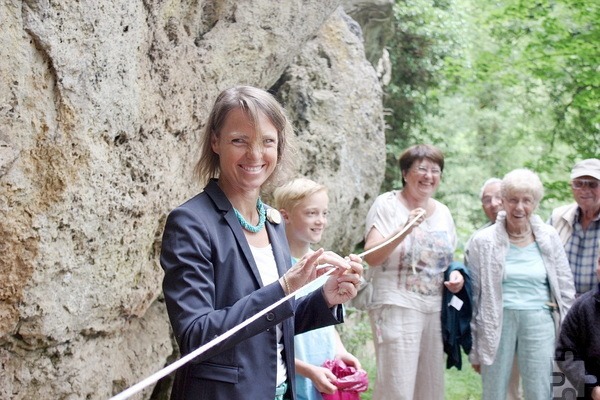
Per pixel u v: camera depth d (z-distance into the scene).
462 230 13.93
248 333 2.32
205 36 4.78
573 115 12.09
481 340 5.36
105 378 3.71
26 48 2.89
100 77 3.24
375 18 9.62
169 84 3.94
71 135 3.09
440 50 11.68
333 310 2.69
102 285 3.45
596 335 4.21
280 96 6.62
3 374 3.08
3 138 2.82
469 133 14.76
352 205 6.99
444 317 5.30
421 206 5.39
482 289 5.37
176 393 2.51
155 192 3.81
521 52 11.26
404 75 11.77
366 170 7.12
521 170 5.44
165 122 3.92
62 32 3.01
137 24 3.54
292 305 2.37
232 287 2.48
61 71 3.02
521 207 5.30
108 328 3.65
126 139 3.51
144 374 4.11
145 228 3.74
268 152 2.58
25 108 2.91
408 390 5.17
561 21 10.59
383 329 5.24
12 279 2.94
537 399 5.25
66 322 3.24
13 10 2.84
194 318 2.33
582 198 5.58
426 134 12.38
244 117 2.54
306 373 3.70
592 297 4.27
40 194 3.00
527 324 5.28
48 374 3.28
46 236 3.03
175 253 2.43
